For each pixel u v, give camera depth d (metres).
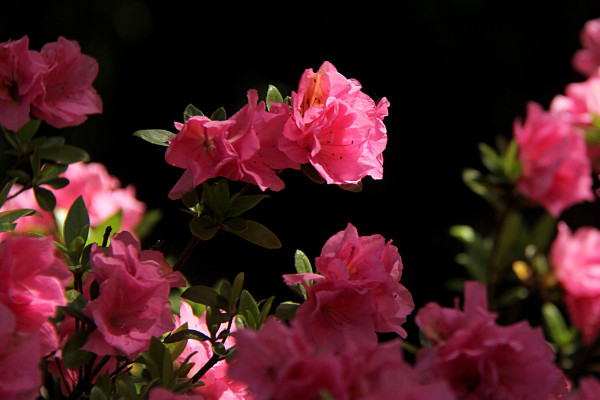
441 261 3.38
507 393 1.28
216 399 1.37
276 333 1.22
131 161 3.29
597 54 2.00
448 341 1.29
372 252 1.33
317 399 1.21
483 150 1.74
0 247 1.29
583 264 1.73
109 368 1.38
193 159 1.32
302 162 1.33
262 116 1.33
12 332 1.25
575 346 1.76
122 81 3.29
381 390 1.20
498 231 1.74
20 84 1.39
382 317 1.33
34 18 3.03
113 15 3.13
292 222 3.29
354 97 1.35
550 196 1.73
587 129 1.76
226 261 3.09
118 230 1.56
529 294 1.76
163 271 1.35
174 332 1.37
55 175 1.45
